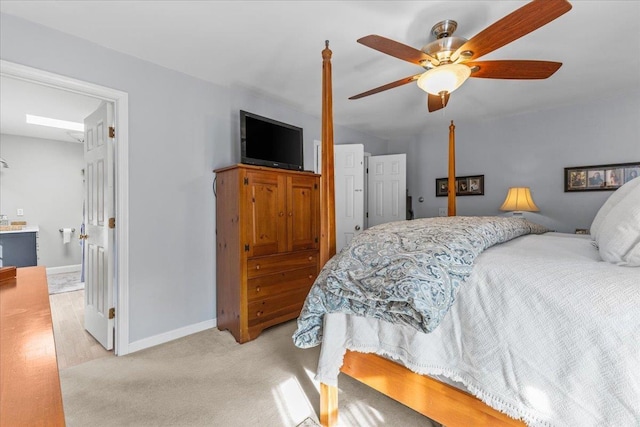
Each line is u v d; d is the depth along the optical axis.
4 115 3.52
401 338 1.16
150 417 1.55
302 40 2.07
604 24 1.89
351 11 1.76
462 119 3.92
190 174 2.61
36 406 0.49
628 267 0.97
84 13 1.78
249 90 2.98
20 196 4.60
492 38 1.47
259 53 2.25
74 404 1.66
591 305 0.84
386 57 2.30
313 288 1.37
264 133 2.84
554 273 0.95
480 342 0.99
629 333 0.77
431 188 4.49
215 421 1.52
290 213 2.82
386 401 1.68
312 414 1.58
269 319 2.63
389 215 4.50
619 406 0.76
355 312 1.22
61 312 3.14
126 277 2.24
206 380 1.89
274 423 1.51
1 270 1.36
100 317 2.40
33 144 4.71
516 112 3.62
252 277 2.51
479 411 1.02
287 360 2.15
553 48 2.17
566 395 0.83
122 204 2.22
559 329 0.86
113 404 1.66
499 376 0.94
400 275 1.04
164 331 2.46
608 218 1.22
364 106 3.40
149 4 1.70
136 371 1.99
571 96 3.10
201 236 2.69
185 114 2.58
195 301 2.65
